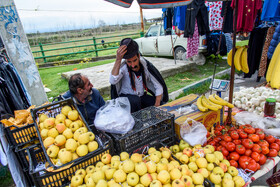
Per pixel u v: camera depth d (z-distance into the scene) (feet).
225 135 7.28
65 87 20.04
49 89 19.79
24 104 9.49
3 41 10.60
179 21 17.92
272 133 7.34
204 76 20.89
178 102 9.28
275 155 6.61
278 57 7.91
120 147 5.89
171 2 6.84
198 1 17.35
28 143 6.25
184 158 5.77
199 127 7.09
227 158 6.77
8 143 6.07
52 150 5.28
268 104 8.08
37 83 12.10
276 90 10.24
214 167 5.75
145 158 5.95
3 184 8.30
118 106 6.59
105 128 5.98
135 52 8.02
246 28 12.83
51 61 39.27
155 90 10.22
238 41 44.14
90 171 5.33
